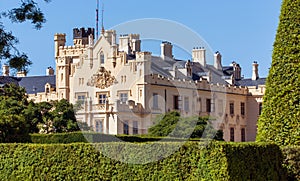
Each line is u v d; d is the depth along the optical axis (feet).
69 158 95.20
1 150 102.12
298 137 99.86
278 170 95.40
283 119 101.65
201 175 83.41
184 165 85.05
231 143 86.22
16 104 278.67
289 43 102.63
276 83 103.30
